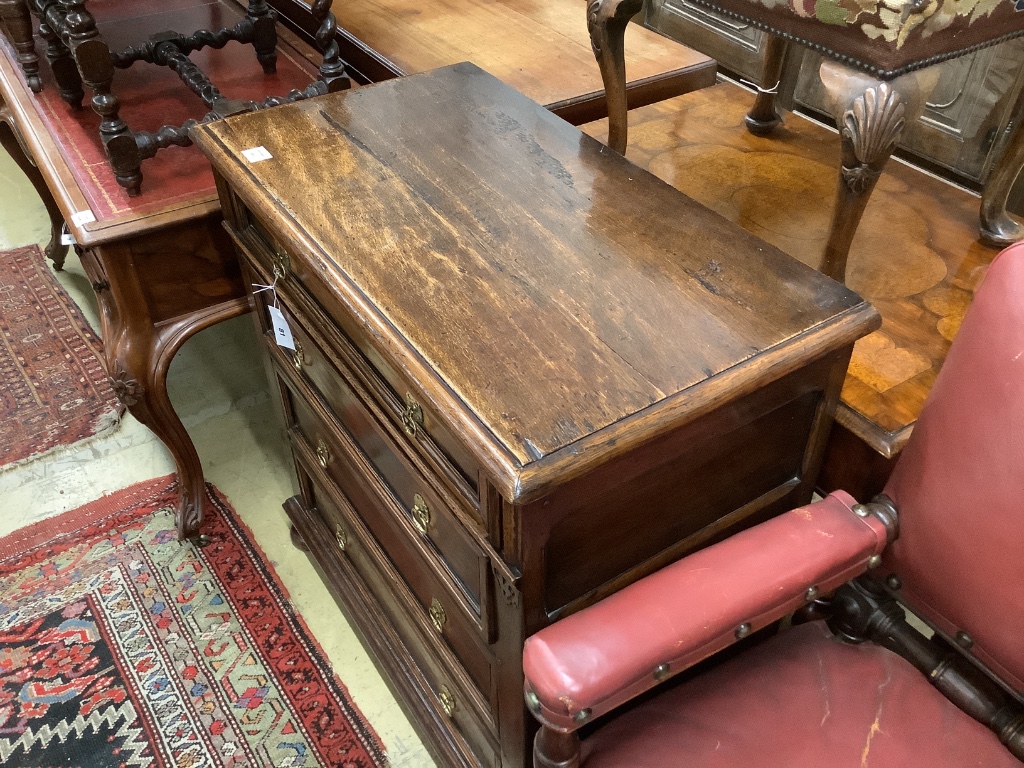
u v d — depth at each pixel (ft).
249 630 4.51
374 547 3.76
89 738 4.04
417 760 3.95
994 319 2.19
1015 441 2.15
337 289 2.65
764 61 4.98
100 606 4.63
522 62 5.07
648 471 2.41
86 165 4.14
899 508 2.52
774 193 4.65
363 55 5.24
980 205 4.40
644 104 4.85
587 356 2.38
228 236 4.01
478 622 2.75
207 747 4.00
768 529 2.44
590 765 2.52
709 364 2.35
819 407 2.77
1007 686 2.42
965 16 2.76
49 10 4.10
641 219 2.96
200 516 4.91
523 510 2.14
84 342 6.39
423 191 3.09
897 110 2.75
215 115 3.87
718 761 2.50
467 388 2.28
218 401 5.98
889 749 2.52
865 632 2.84
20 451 5.54
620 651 2.08
